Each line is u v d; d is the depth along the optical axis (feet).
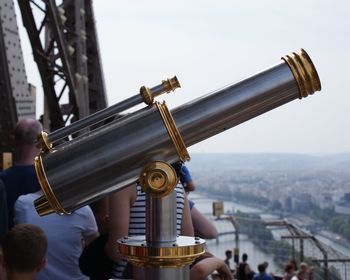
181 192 8.87
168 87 5.53
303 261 43.01
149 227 5.40
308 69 5.26
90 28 30.76
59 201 5.28
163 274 5.19
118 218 8.60
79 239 10.98
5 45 17.51
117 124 5.29
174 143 5.19
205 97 5.32
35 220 10.85
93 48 30.73
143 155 5.21
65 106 26.07
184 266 5.26
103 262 9.47
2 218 10.69
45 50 24.23
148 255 5.13
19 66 18.97
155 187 5.19
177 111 5.29
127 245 5.32
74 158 5.21
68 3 26.76
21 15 22.98
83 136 5.35
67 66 24.30
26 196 11.33
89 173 5.19
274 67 5.36
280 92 5.31
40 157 5.33
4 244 8.47
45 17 23.30
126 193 8.70
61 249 10.78
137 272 6.23
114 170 5.22
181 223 9.12
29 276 8.47
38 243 8.49
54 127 25.43
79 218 10.93
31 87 21.71
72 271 10.90
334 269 39.58
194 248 5.22
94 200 5.42
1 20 17.29
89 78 30.86
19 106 18.66
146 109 5.34
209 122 5.27
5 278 8.57
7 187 12.21
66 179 5.20
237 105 5.26
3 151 17.44
